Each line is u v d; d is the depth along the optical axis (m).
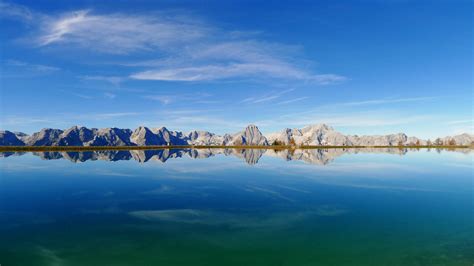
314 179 64.19
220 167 85.38
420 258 26.14
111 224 34.94
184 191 51.91
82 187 54.59
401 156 134.50
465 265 24.81
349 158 121.06
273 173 72.88
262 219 36.69
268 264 25.38
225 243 29.42
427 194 49.97
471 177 67.56
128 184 57.66
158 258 26.44
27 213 38.97
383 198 47.16
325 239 30.30
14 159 103.00
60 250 27.94
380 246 28.61
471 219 36.38
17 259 26.17
